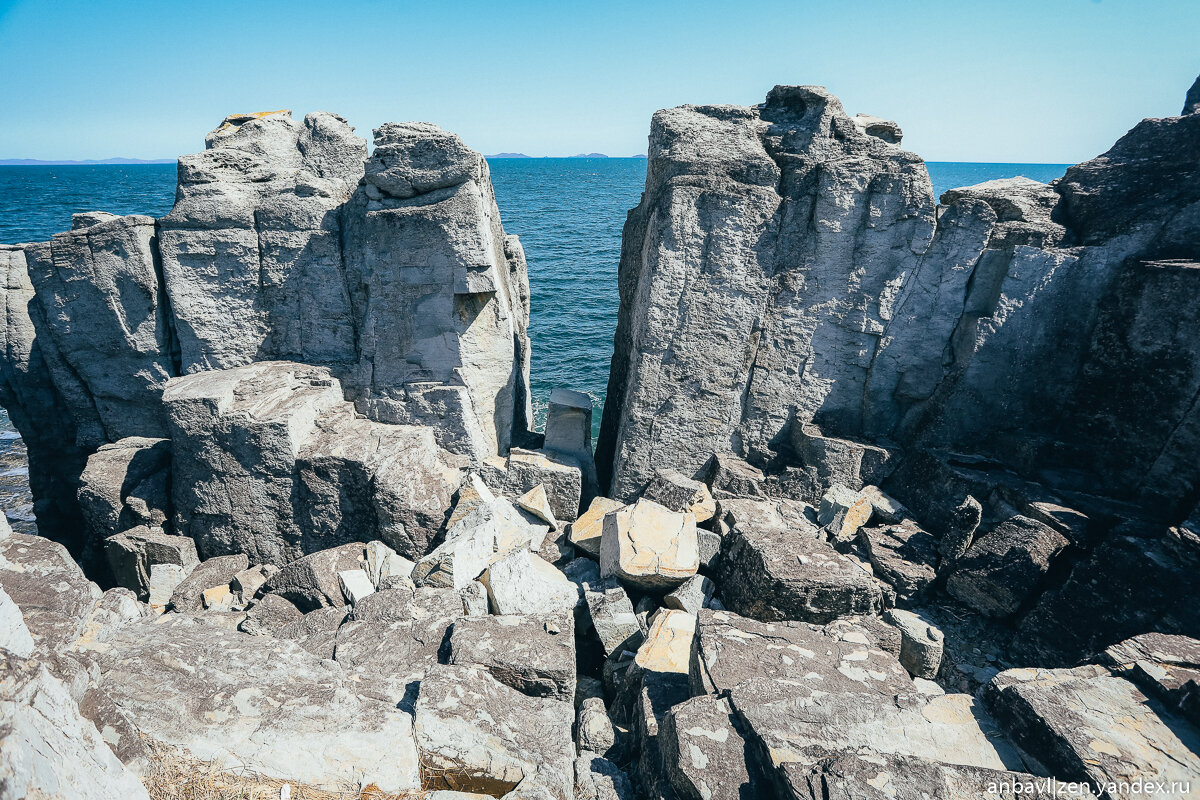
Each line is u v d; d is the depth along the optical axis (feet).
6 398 36.50
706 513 28.02
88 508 31.07
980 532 23.80
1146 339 23.27
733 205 26.27
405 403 31.76
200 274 31.07
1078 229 26.23
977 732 15.74
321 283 31.14
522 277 40.45
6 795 9.43
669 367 28.55
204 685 16.40
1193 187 23.75
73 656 15.66
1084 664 18.22
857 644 19.63
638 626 23.18
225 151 30.60
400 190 28.99
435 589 24.02
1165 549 19.75
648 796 16.35
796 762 14.23
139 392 33.68
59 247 30.81
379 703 16.81
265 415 28.48
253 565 30.25
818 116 26.84
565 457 32.55
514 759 16.14
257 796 13.88
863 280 27.09
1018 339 26.08
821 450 27.89
